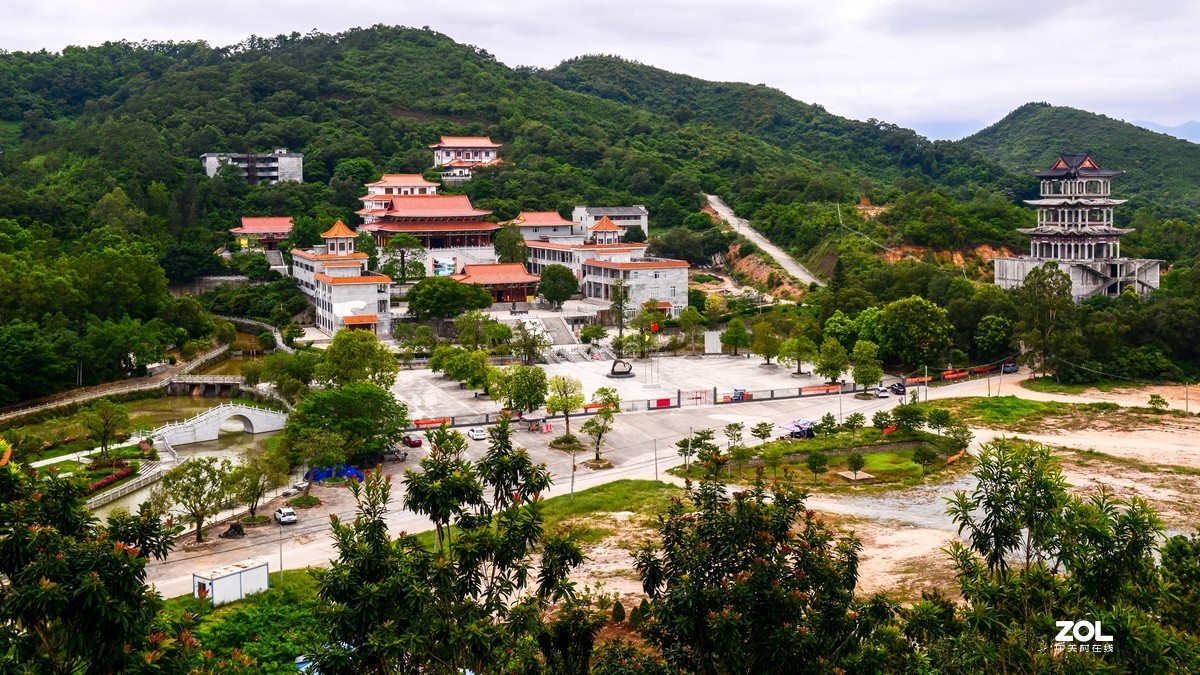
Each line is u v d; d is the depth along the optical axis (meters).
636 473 141.62
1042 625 50.66
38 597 41.81
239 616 87.81
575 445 155.50
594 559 106.25
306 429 139.25
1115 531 54.28
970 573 58.16
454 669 48.34
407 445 154.75
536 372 163.38
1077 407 180.62
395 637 46.53
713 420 171.75
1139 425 167.38
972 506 56.03
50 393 183.88
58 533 45.16
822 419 164.88
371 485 53.25
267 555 108.62
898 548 109.19
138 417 178.62
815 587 52.56
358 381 165.50
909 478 139.50
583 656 54.53
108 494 130.38
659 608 52.03
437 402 183.00
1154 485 131.62
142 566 44.97
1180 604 60.09
